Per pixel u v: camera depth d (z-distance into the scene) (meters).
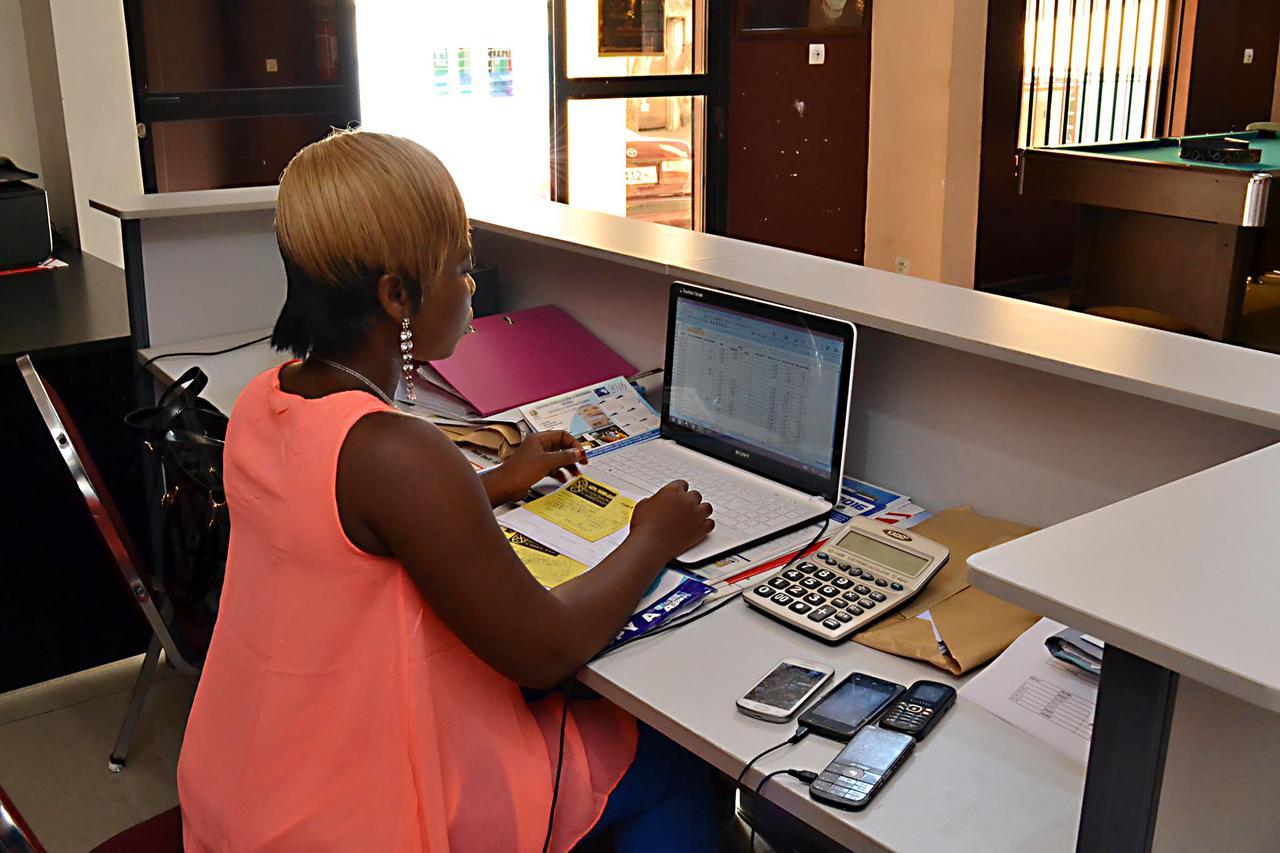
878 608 1.34
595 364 2.12
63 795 2.15
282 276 2.57
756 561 1.47
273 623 1.16
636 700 1.20
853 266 1.82
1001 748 1.11
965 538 1.51
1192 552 0.87
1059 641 1.19
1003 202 6.02
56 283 2.99
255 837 1.18
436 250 1.16
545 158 5.60
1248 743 0.88
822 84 5.74
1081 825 0.86
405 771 1.14
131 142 4.18
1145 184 4.65
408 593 1.14
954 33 5.18
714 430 1.75
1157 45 6.89
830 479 1.59
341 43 4.75
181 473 1.82
